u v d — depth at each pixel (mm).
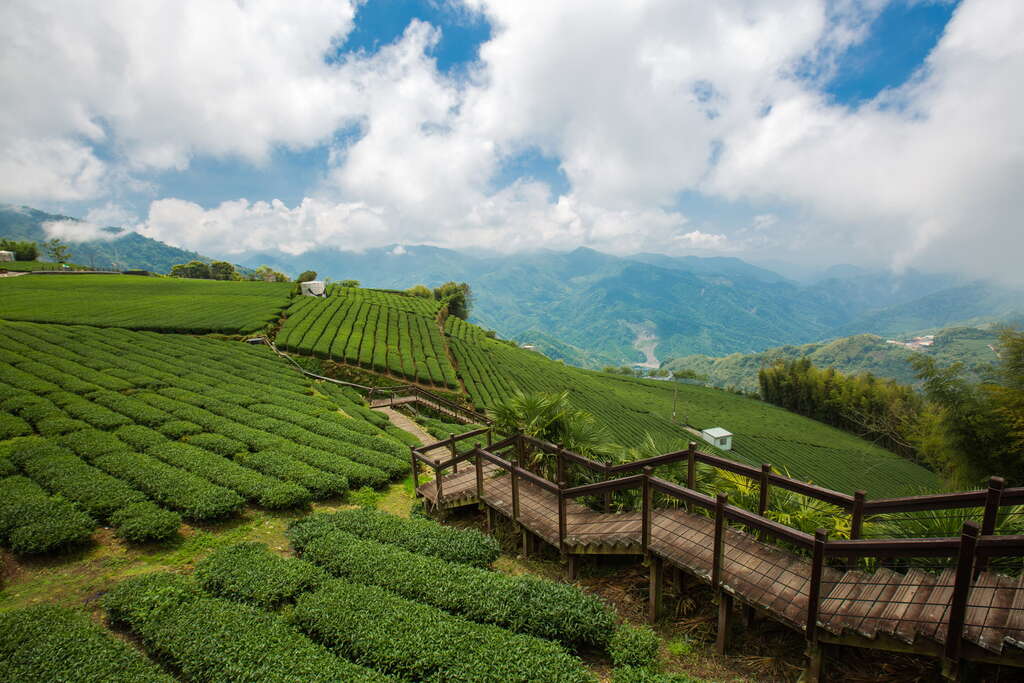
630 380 103125
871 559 7820
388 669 7125
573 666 6941
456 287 118562
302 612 8344
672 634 8156
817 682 6461
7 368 23266
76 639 7613
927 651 5488
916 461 67000
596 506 11906
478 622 8336
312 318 47562
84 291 49344
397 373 38750
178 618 8211
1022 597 5742
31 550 10570
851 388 85438
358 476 15922
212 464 15461
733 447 61531
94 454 15406
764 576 7402
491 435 15180
